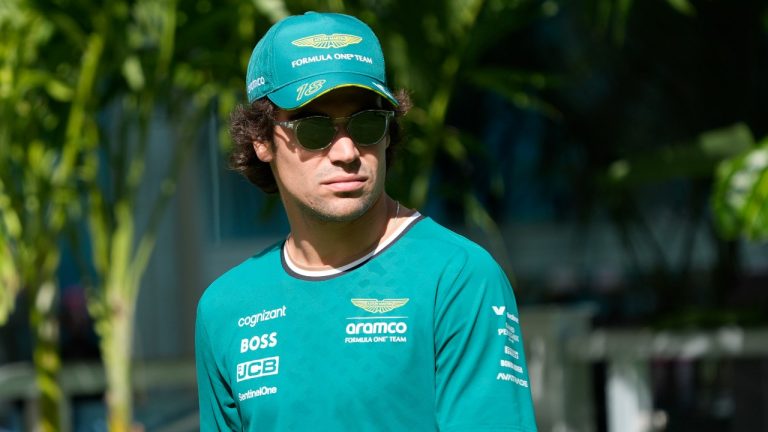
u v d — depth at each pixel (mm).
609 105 20922
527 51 20953
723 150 15320
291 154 6543
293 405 6395
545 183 23578
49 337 14695
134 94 15305
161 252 21797
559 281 24062
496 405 6137
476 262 6344
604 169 21188
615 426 16625
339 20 6566
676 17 19609
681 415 16328
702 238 22797
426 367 6254
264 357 6551
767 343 15836
